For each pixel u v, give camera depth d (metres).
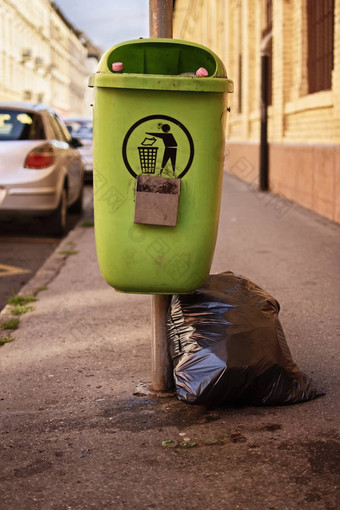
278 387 3.33
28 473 2.81
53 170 9.05
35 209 8.90
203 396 3.21
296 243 8.20
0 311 5.73
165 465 2.82
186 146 3.05
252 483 2.64
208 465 2.80
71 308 5.52
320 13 11.41
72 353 4.39
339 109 9.56
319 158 10.59
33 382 3.89
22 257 8.31
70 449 3.01
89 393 3.68
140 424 3.23
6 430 3.24
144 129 3.03
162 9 3.44
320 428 3.10
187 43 3.17
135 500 2.57
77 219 11.52
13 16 61.78
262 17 16.89
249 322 3.39
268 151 14.62
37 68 73.88
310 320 4.92
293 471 2.72
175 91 2.99
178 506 2.52
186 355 3.30
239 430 3.11
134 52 3.42
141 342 4.56
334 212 9.86
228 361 3.22
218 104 3.05
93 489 2.66
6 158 8.79
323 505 2.48
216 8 26.58
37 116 9.34
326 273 6.51
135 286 3.22
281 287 5.98
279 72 14.02
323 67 11.30
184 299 3.54
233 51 22.98
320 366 3.96
